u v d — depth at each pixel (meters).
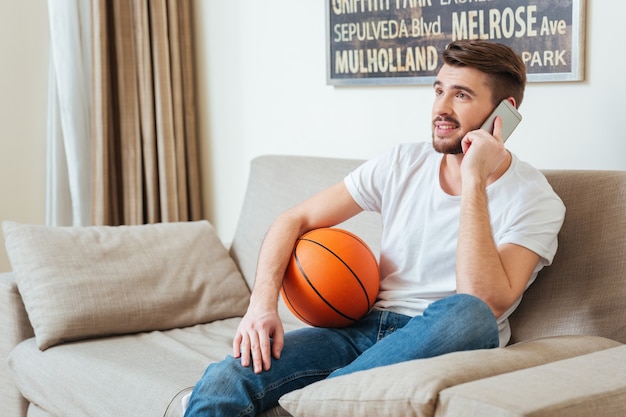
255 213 2.82
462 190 1.85
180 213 3.56
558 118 2.50
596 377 1.46
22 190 3.61
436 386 1.42
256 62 3.37
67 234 2.56
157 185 3.53
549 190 1.95
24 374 2.37
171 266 2.61
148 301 2.49
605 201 2.00
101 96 3.39
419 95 2.82
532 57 2.52
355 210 2.16
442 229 1.96
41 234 2.53
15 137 3.58
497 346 1.70
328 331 1.96
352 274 1.94
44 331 2.34
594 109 2.42
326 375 1.88
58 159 3.56
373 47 2.92
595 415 1.36
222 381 1.77
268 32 3.30
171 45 3.48
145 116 3.47
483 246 1.77
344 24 3.00
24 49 3.57
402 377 1.47
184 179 3.55
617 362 1.55
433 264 1.97
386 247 2.07
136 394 2.03
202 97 3.61
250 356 1.85
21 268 2.46
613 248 1.96
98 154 3.41
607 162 2.41
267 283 1.95
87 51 3.47
